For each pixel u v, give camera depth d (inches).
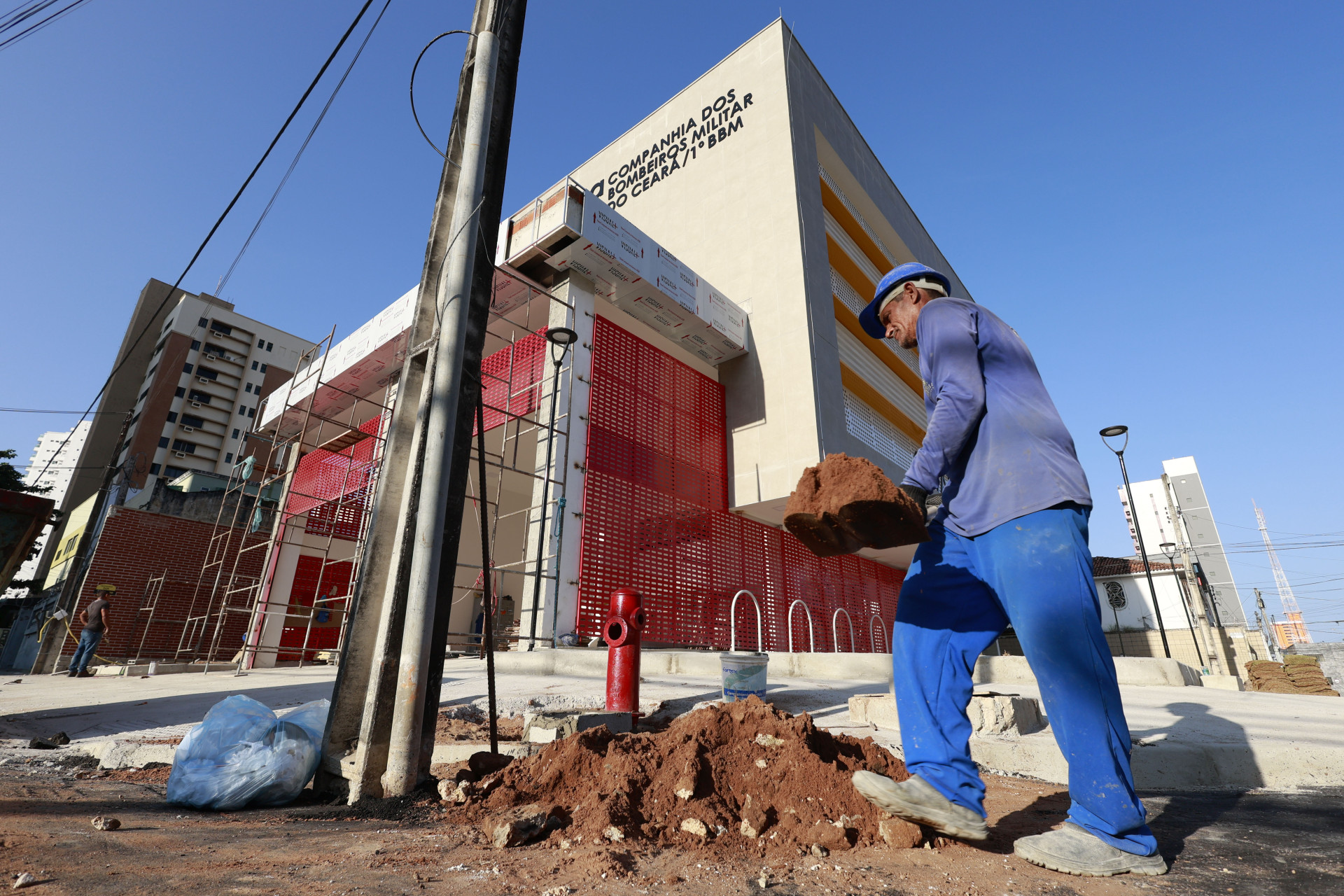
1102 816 61.8
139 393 2097.7
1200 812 89.6
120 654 531.8
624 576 378.0
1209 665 670.5
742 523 498.6
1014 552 65.8
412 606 101.4
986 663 263.3
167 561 575.8
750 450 496.4
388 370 510.3
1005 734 129.6
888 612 658.2
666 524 423.5
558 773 85.4
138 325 2164.1
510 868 60.6
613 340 428.1
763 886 56.2
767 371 510.6
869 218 799.7
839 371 543.2
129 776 122.1
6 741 166.1
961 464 74.0
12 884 49.8
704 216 597.6
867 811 74.6
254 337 2220.7
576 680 237.5
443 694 200.2
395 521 120.0
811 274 534.0
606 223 400.5
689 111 649.0
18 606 856.3
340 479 545.6
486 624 114.0
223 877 55.7
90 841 66.7
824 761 82.4
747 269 551.2
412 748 95.9
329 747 104.3
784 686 232.7
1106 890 56.2
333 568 541.3
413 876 57.4
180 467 1983.3
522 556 584.1
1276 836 74.9
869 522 66.3
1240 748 114.9
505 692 203.6
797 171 558.9
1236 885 57.4
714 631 432.5
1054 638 63.0
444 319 117.8
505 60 143.9
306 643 437.1
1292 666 556.7
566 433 365.7
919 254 912.9
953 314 75.6
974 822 65.0
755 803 75.2
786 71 593.9
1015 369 73.7
